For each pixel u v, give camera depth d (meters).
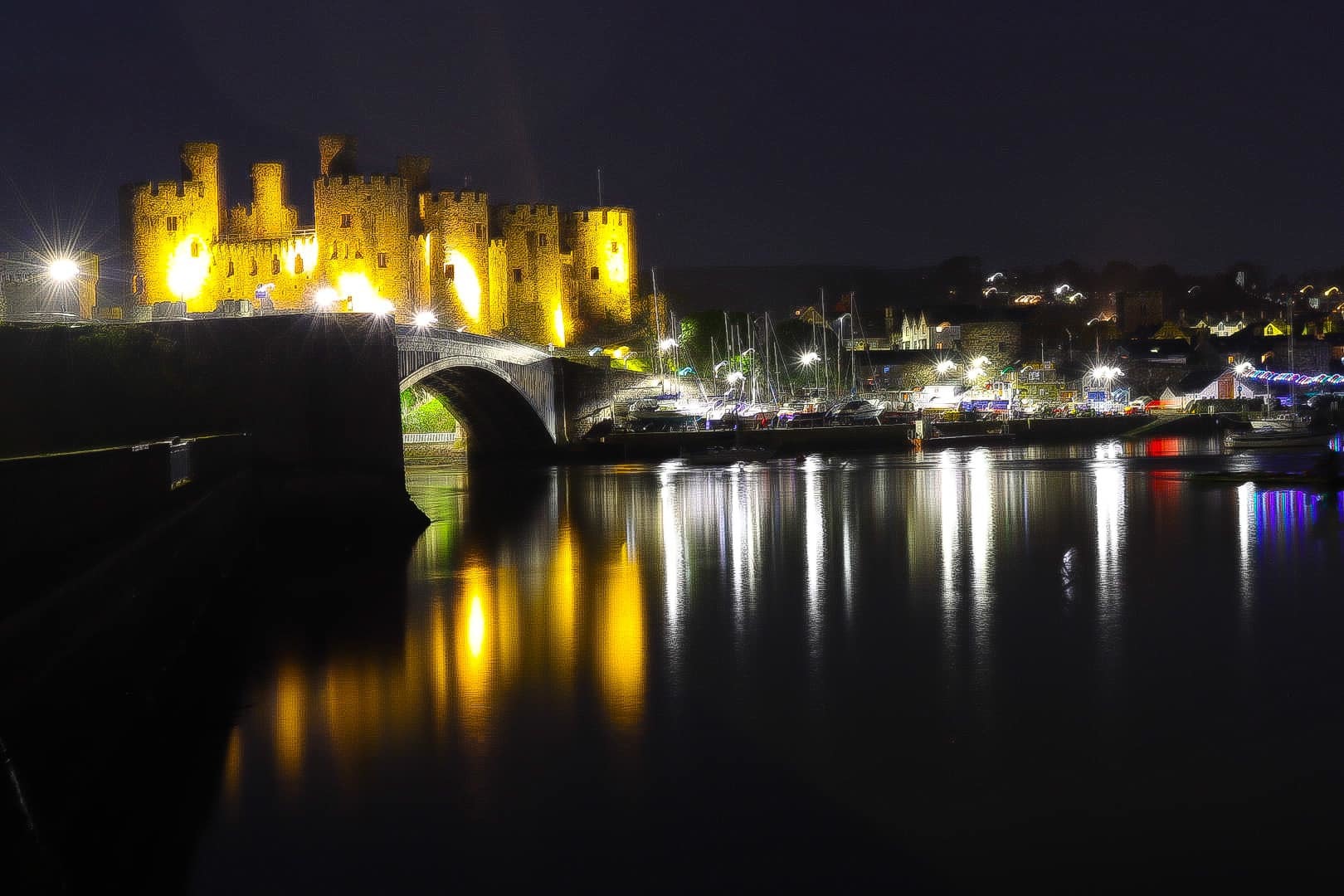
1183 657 18.38
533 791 12.80
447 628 21.11
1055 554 29.78
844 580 26.00
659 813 12.20
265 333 34.53
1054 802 12.37
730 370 132.75
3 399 32.22
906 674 17.53
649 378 100.31
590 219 129.75
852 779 13.09
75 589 11.38
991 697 16.22
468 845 11.51
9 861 8.06
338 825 11.95
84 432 33.19
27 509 12.20
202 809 12.40
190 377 34.47
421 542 34.16
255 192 110.56
